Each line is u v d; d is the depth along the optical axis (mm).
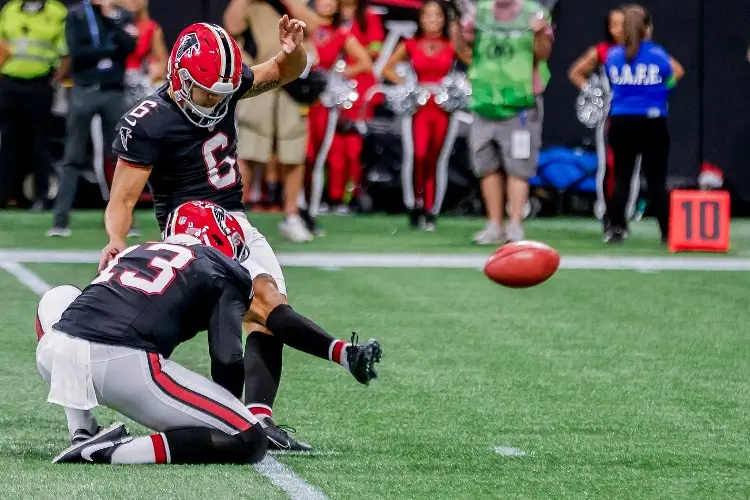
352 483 10180
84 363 10094
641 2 37812
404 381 14391
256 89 11938
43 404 13023
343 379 14438
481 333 17547
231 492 9758
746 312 19609
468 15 29172
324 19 29547
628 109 28109
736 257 26828
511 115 27172
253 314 11250
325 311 19141
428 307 19641
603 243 29453
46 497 9547
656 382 14531
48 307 10883
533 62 27141
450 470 10695
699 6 37844
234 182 11641
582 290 21703
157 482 9984
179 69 10938
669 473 10727
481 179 28859
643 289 21891
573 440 11836
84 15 27234
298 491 9859
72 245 26938
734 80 37969
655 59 27688
